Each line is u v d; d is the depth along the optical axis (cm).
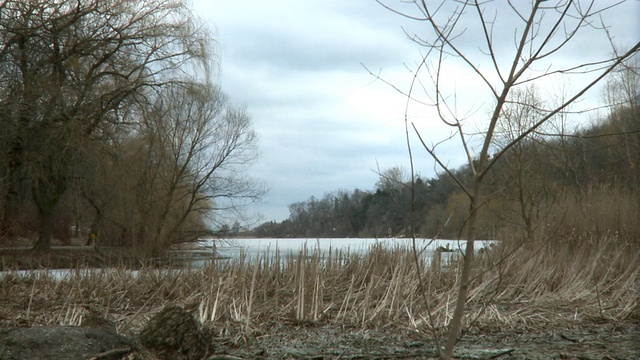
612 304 1058
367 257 1290
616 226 1563
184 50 3000
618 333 848
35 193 2719
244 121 3450
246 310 923
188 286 1138
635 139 2039
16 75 2416
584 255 1420
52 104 2519
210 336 556
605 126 1711
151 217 2980
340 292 1180
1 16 2409
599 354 707
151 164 2925
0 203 2378
